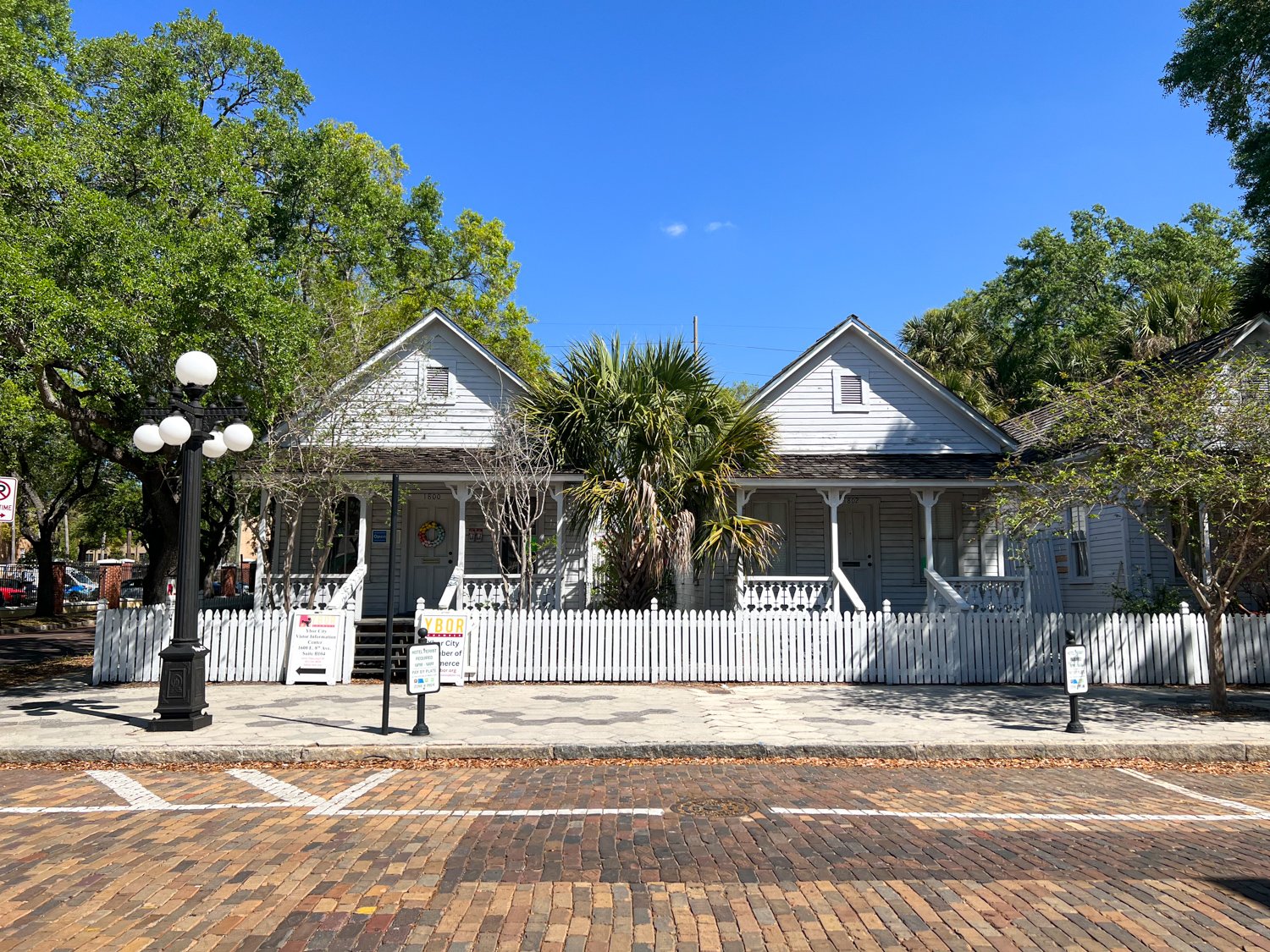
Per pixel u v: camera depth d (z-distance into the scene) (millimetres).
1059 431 12672
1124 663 14750
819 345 20312
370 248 25781
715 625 14969
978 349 41344
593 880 5430
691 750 9703
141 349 13250
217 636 14867
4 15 13320
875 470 17922
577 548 19375
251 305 14719
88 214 12695
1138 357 22719
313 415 15859
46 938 4543
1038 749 9742
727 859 5875
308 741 9789
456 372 19828
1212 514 12539
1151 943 4465
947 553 20250
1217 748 9750
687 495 16062
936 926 4703
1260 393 11547
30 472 30828
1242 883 5387
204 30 23609
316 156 23656
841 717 11492
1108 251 41531
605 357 16859
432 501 19922
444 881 5410
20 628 28094
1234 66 20984
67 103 14617
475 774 8859
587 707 12336
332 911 4910
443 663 10555
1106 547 18875
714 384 17281
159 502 18578
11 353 11828
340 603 15891
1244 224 39875
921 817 7070
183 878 5461
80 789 8164
